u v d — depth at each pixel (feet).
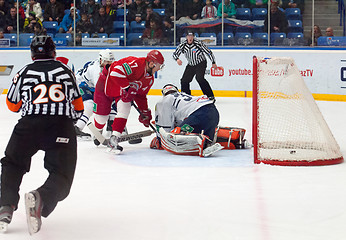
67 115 18.89
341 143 38.45
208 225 19.58
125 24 78.23
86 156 33.83
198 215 20.85
